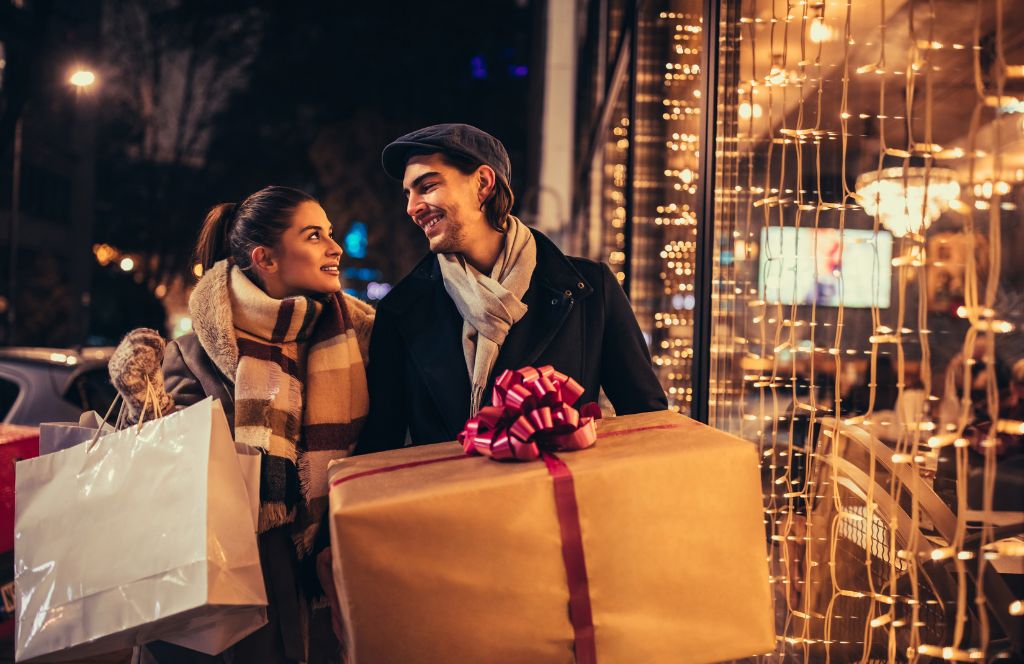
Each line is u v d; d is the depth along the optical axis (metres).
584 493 1.25
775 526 1.98
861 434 1.82
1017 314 1.89
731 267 2.28
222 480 1.45
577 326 1.78
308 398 1.81
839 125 2.41
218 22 22.62
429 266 1.93
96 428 1.68
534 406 1.36
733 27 2.23
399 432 1.89
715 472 1.30
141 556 1.42
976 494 1.72
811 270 2.29
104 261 23.42
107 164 23.09
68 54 21.47
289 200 1.86
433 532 1.21
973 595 1.52
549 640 1.24
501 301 1.72
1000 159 1.13
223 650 1.52
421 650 1.21
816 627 1.92
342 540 1.19
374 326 1.93
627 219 4.43
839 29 2.19
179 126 23.00
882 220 1.69
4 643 2.74
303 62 23.94
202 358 1.84
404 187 1.81
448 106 25.23
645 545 1.27
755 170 2.51
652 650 1.27
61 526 1.49
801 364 2.45
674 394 3.80
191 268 1.99
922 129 2.18
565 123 17.12
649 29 4.29
